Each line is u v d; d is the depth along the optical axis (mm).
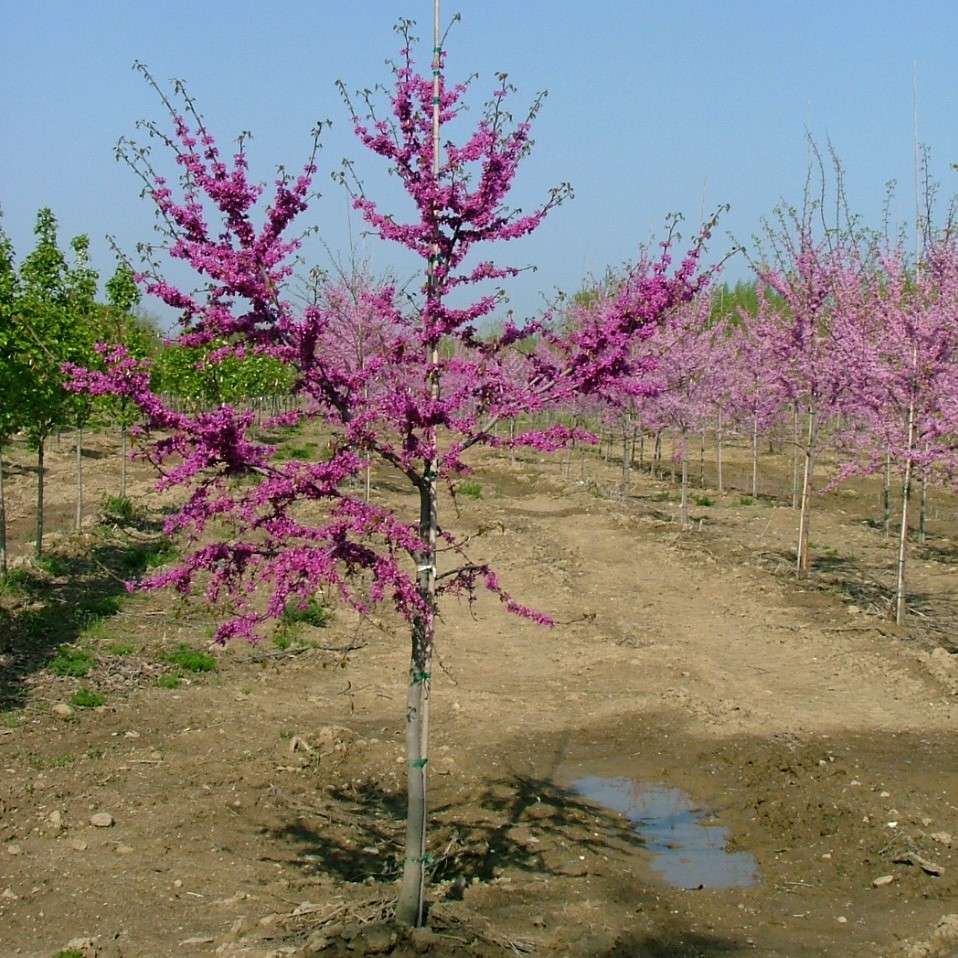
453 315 6273
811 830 8398
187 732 10234
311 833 8180
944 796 8820
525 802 9016
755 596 16969
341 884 7199
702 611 16391
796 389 18344
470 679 12812
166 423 5719
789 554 20328
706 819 8797
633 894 7305
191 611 14766
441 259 6395
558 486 30844
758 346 23234
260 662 12930
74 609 14352
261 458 6008
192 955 5941
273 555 6223
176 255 5973
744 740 10570
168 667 12383
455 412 6469
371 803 8922
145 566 17656
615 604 16844
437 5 6309
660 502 29016
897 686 12273
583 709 11648
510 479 33469
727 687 12398
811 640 14328
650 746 10539
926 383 14750
